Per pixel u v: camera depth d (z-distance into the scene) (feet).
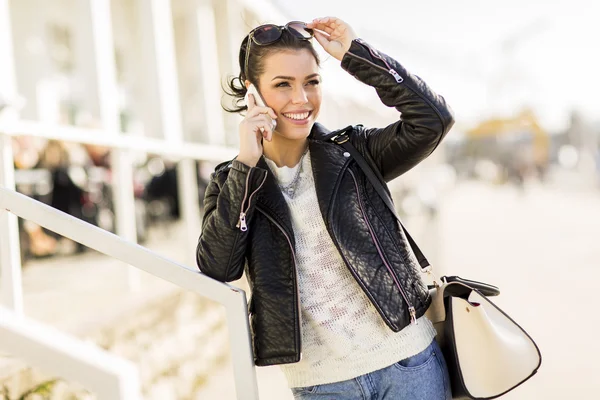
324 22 5.71
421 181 49.93
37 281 16.65
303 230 5.50
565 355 15.29
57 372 5.37
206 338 16.01
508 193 119.65
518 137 157.38
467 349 5.49
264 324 5.27
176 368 13.10
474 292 5.54
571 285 24.75
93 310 11.68
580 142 189.88
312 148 5.67
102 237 5.12
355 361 5.31
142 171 29.71
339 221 5.37
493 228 53.16
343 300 5.40
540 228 51.01
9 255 7.53
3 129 8.25
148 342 12.25
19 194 5.19
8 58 8.64
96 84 14.39
